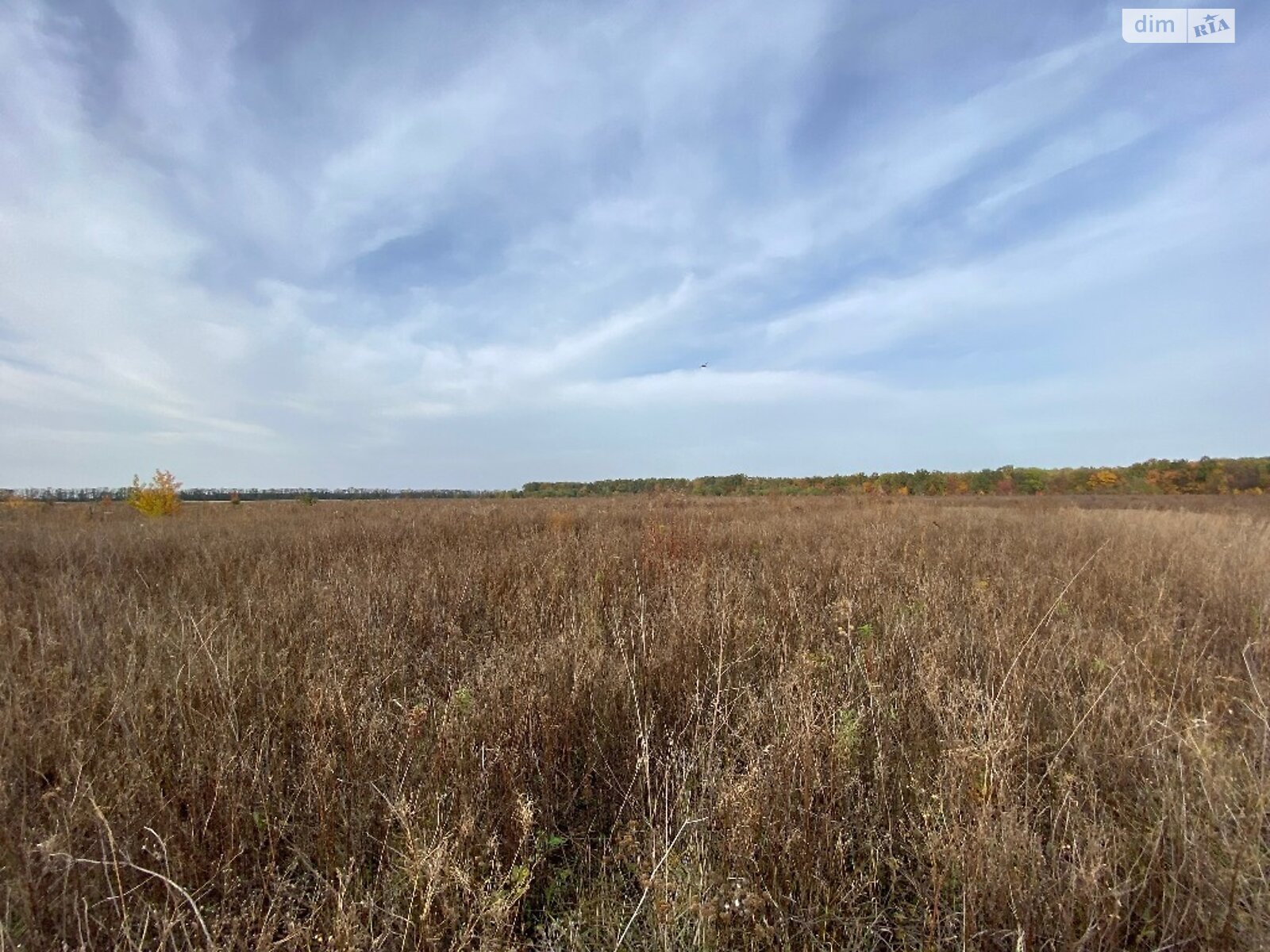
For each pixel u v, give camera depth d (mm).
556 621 4133
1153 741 2271
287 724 2738
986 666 3137
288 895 1814
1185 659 3379
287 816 2051
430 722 2588
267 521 11977
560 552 6168
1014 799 2025
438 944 1576
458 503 21016
